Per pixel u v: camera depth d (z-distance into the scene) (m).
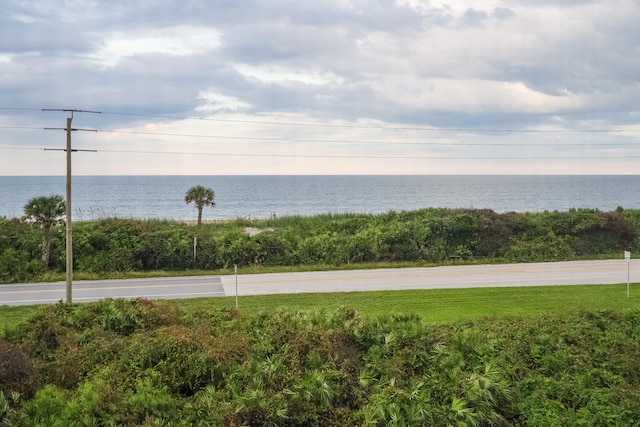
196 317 19.88
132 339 16.95
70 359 15.74
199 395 14.46
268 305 24.97
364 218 45.12
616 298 26.09
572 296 26.53
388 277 32.78
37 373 14.88
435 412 14.35
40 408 13.11
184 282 31.66
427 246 40.09
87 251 35.62
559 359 17.88
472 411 14.54
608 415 15.16
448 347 17.58
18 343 17.09
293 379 14.85
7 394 13.83
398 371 16.09
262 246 38.19
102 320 18.64
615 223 43.34
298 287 29.64
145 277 33.66
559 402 15.78
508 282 30.67
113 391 14.08
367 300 25.89
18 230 36.62
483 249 40.66
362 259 38.72
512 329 19.89
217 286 30.27
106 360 15.96
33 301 26.75
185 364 15.29
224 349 16.03
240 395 14.03
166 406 13.76
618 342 19.16
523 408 15.60
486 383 15.45
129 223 39.38
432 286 29.61
